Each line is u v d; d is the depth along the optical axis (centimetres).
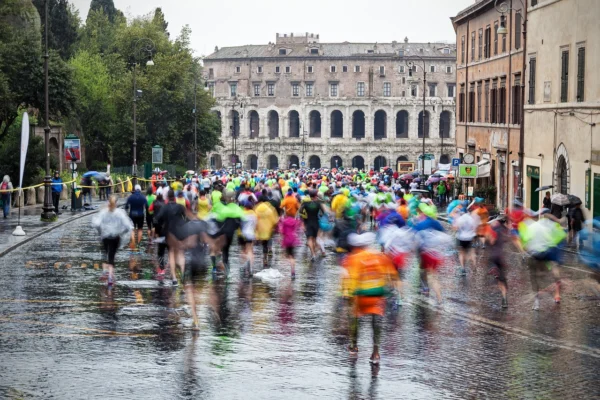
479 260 3353
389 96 19738
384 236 2602
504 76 6159
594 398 1441
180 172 11169
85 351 1734
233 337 1886
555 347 1825
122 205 6325
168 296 2402
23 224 4578
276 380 1540
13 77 7431
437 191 7775
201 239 1961
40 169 7006
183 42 12512
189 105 11544
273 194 4097
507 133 6066
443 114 19862
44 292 2441
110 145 10819
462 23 7725
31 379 1524
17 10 8050
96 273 2827
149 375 1560
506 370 1625
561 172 4828
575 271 3084
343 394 1456
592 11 4303
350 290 1705
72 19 12875
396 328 2012
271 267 3050
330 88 19975
